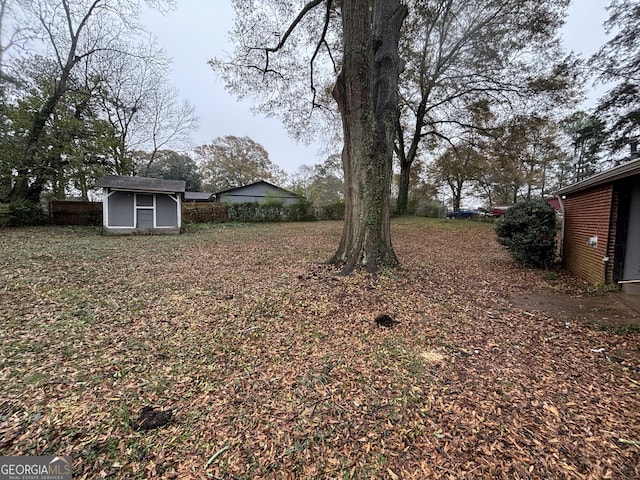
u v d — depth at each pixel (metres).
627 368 2.65
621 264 5.17
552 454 1.70
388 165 5.67
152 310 3.97
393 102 5.75
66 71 13.00
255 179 36.22
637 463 1.63
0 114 10.46
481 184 26.09
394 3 6.05
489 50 12.55
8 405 2.12
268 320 3.65
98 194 15.33
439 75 14.80
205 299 4.38
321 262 6.55
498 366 2.69
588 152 15.86
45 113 12.45
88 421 1.98
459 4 11.83
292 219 20.09
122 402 2.18
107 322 3.58
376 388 2.35
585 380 2.46
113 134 15.38
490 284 5.64
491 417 2.01
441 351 2.96
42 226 13.18
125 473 1.60
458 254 8.76
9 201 12.85
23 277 5.14
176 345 3.05
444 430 1.90
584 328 3.56
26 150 12.36
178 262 6.88
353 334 3.29
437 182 26.22
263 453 1.74
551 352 2.96
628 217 5.08
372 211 5.50
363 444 1.80
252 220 19.09
